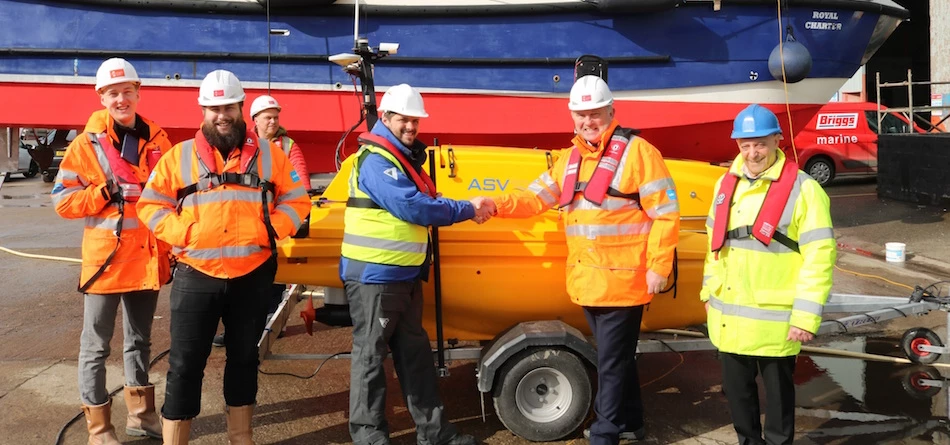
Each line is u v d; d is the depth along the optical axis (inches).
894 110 534.3
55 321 251.9
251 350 146.9
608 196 146.7
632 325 150.6
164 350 224.5
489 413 178.7
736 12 318.3
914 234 381.7
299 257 166.2
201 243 138.8
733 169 141.5
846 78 344.5
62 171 148.7
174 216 140.5
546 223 171.2
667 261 144.3
